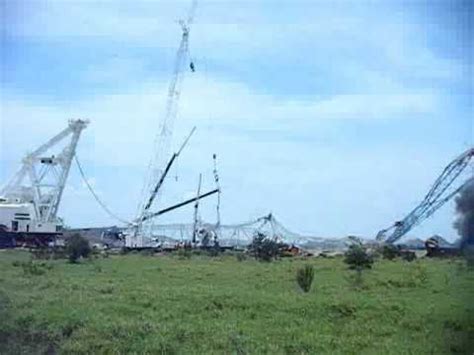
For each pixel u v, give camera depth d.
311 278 27.95
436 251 47.28
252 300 21.34
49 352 16.52
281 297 22.23
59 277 29.98
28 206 59.38
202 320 18.31
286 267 40.84
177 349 15.67
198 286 27.27
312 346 15.95
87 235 73.62
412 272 32.66
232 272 36.62
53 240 60.09
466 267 25.81
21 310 18.55
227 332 16.77
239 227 85.25
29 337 17.12
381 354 15.44
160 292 23.25
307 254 65.50
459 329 17.66
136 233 76.56
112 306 19.72
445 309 19.91
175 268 40.09
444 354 16.06
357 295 24.05
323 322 18.66
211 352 15.34
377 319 19.06
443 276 28.78
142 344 15.93
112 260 48.81
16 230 58.47
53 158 60.94
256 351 15.38
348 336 17.12
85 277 30.86
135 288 25.06
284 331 17.19
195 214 82.12
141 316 18.53
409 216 50.88
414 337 17.17
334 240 71.88
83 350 16.02
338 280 31.61
